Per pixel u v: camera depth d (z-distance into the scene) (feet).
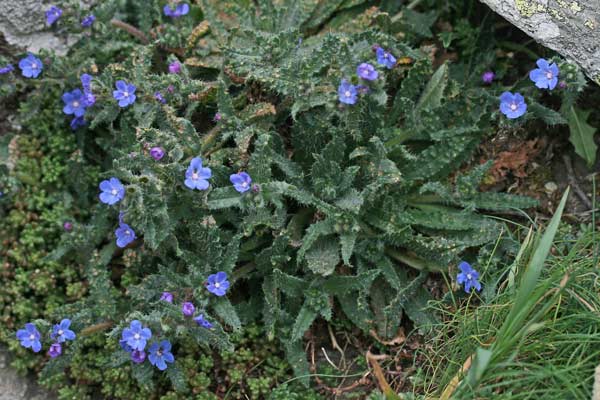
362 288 2.33
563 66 2.34
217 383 2.35
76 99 2.47
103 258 2.42
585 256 2.28
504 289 2.35
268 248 2.33
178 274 2.33
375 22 2.55
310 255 2.34
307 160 2.44
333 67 2.37
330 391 2.34
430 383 2.24
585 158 2.47
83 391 2.34
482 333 2.23
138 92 2.42
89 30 2.49
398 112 2.48
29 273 2.42
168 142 2.25
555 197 2.48
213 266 2.31
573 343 2.15
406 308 2.37
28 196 2.47
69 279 2.43
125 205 2.22
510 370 2.13
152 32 2.55
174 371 2.27
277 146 2.41
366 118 2.38
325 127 2.38
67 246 2.42
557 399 2.10
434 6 2.62
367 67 2.24
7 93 2.49
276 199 2.30
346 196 2.35
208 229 2.29
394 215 2.36
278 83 2.37
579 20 2.34
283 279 2.31
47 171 2.50
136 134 2.37
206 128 2.49
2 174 2.43
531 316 2.21
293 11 2.52
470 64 2.58
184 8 2.50
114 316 2.33
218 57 2.52
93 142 2.55
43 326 2.26
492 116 2.41
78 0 2.57
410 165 2.44
